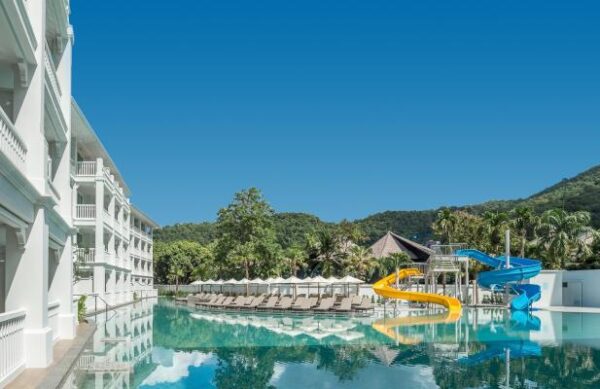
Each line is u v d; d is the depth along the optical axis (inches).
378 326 1013.2
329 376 522.6
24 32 447.8
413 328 970.7
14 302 492.4
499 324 1049.5
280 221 3405.5
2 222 464.8
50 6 652.1
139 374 524.7
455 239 2319.1
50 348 520.1
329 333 890.7
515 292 1695.4
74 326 742.5
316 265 2274.9
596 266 1994.3
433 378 510.0
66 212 725.9
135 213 2213.3
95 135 1352.1
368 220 4143.7
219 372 542.0
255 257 2183.8
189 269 3132.4
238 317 1257.4
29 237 497.0
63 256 722.8
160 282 3284.9
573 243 2105.1
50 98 578.2
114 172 1818.4
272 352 674.2
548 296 1763.0
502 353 658.8
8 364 432.1
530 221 2137.1
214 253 2378.2
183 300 1942.7
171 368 560.7
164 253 3203.7
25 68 490.0
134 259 2309.3
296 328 978.7
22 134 498.9
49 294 716.0
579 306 1729.8
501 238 2182.6
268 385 483.5
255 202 2282.2
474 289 1679.4
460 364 582.9
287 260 2287.2
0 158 368.2
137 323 1088.2
